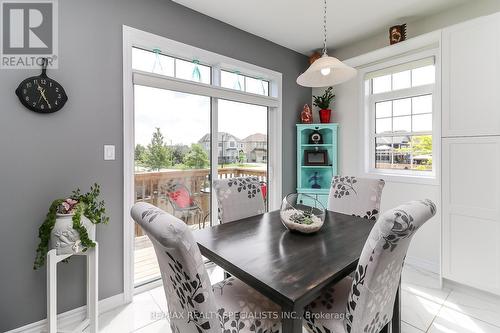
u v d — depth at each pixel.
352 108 3.18
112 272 1.94
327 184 3.44
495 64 1.85
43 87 1.60
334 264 1.10
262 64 2.94
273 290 0.90
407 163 2.81
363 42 3.04
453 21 2.35
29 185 1.59
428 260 2.53
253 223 1.72
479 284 1.96
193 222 2.53
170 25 2.19
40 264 1.51
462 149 2.02
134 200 2.13
